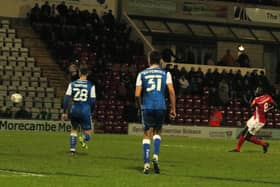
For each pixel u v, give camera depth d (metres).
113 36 90.81
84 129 40.12
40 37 88.44
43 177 26.75
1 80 81.44
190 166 34.94
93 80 83.50
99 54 88.38
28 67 84.31
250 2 105.25
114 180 26.25
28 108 80.44
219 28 102.75
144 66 89.56
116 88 85.25
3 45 85.38
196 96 87.81
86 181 25.64
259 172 32.94
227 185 26.05
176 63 93.38
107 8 96.00
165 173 30.19
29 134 65.12
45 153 40.38
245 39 102.94
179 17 100.56
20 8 90.50
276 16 106.56
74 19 89.94
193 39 99.69
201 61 101.06
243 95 90.94
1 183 24.22
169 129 79.38
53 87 83.44
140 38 92.19
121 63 88.75
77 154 40.53
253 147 58.66
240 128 81.31
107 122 80.81
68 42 87.19
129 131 77.75
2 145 46.78
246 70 96.06
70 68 80.62
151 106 29.08
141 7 98.38
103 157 39.00
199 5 101.62
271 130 84.62
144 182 25.84
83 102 39.28
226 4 103.38
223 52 102.12
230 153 47.97
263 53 104.88
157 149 29.61
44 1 91.94
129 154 42.22
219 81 90.38
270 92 92.69
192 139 72.56
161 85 29.36
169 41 99.38
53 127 74.56
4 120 73.00
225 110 89.00
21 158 35.97
